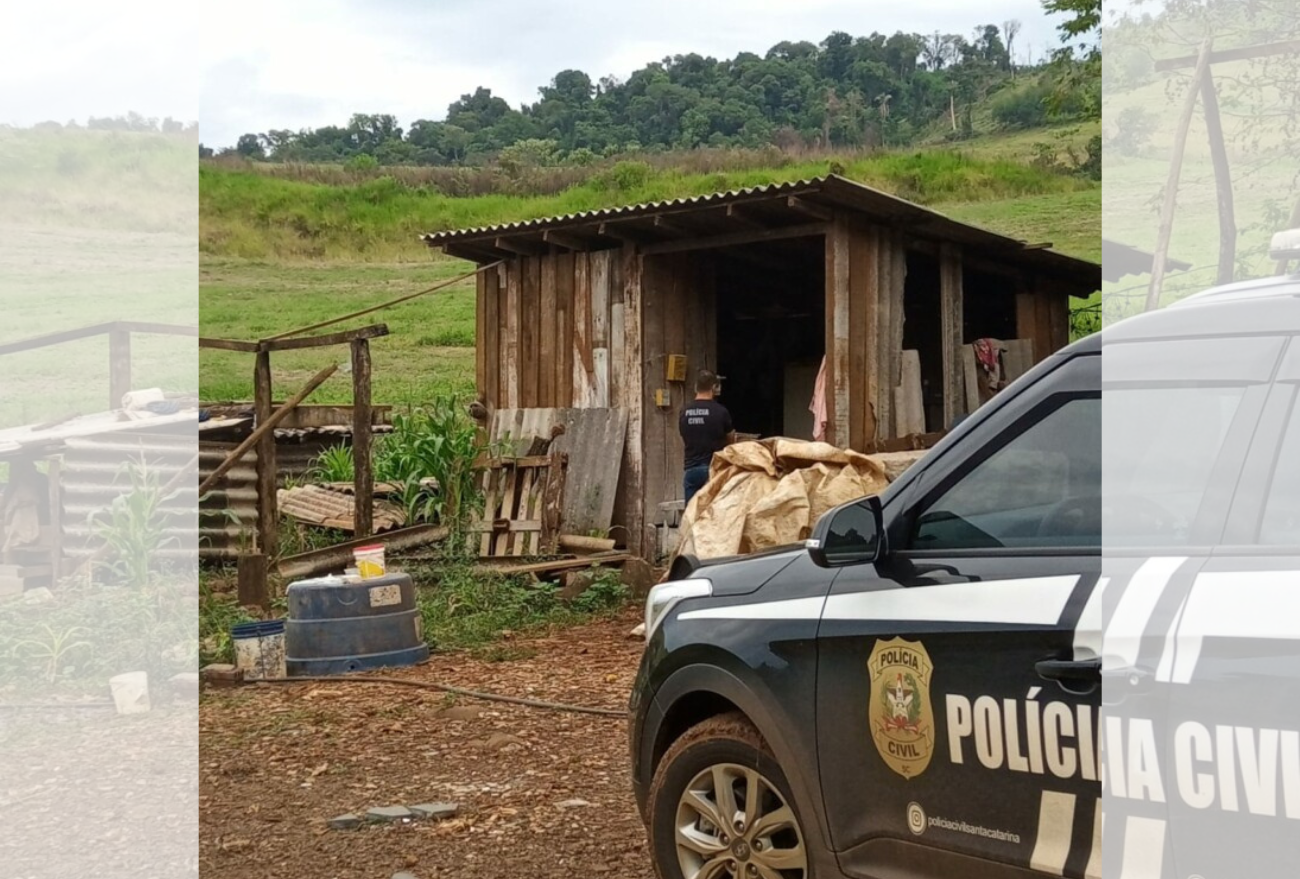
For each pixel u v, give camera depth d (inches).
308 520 518.6
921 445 470.9
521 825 213.0
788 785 140.5
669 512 480.4
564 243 513.7
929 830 124.0
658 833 155.0
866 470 369.1
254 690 335.0
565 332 528.4
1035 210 1581.0
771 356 654.5
